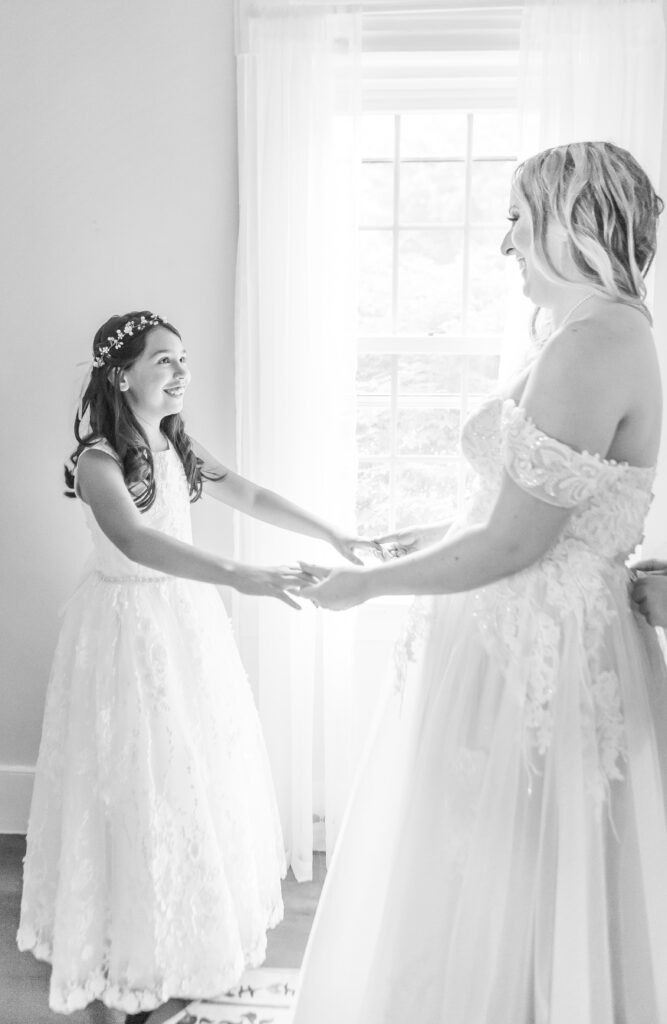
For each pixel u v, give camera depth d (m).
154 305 2.65
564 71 2.37
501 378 2.50
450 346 2.79
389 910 1.57
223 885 2.01
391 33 2.50
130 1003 1.93
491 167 2.75
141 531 1.97
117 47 2.54
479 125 2.73
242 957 2.04
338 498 2.60
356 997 1.70
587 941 1.42
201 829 2.00
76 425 2.15
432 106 2.68
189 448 2.29
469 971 1.50
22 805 2.86
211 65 2.53
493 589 1.53
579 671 1.46
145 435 2.14
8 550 2.78
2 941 2.30
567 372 1.39
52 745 2.12
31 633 2.81
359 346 2.81
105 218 2.62
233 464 2.71
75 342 2.68
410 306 2.84
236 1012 2.05
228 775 2.11
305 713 2.61
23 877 2.34
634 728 1.47
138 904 1.95
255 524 2.60
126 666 2.02
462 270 2.81
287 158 2.47
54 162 2.60
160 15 2.52
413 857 1.55
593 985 1.42
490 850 1.48
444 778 1.54
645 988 1.46
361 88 2.46
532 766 1.45
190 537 2.28
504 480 1.43
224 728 2.12
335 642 2.60
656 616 1.51
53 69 2.56
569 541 1.50
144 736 1.98
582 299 1.49
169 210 2.61
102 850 1.99
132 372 2.12
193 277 2.63
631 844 1.46
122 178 2.60
